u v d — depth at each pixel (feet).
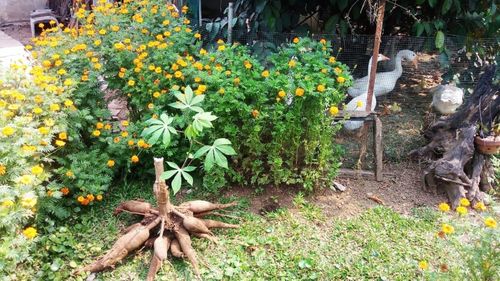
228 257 10.12
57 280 9.35
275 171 11.68
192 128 9.58
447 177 11.73
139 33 13.12
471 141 11.89
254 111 10.86
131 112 12.84
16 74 11.19
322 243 10.52
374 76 12.80
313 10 16.14
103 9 13.76
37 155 9.93
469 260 8.37
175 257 10.09
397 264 9.88
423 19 15.99
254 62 11.83
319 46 12.51
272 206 11.68
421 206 11.79
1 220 8.17
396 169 13.19
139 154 11.94
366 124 12.60
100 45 12.60
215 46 15.71
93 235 10.61
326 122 11.37
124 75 11.92
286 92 11.01
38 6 26.96
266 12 14.87
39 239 9.69
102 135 11.83
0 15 26.17
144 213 10.68
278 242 10.46
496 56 14.47
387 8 15.23
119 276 9.62
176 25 13.80
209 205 10.98
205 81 11.32
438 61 15.23
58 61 11.71
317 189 12.19
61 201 10.85
